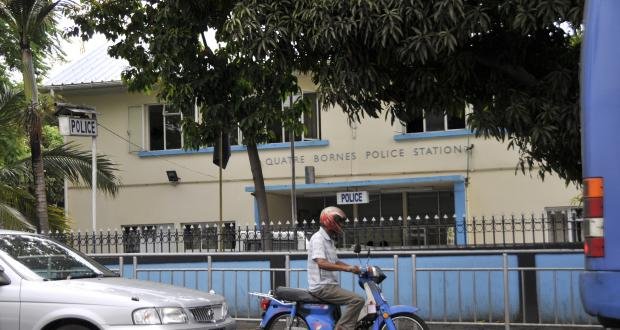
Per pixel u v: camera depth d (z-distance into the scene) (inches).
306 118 762.2
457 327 377.1
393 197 764.0
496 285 376.2
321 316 297.3
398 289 376.8
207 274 414.3
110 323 255.4
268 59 393.1
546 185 683.4
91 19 486.9
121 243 469.1
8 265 277.0
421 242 462.6
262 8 331.0
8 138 623.8
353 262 396.2
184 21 443.8
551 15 271.6
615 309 193.9
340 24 301.4
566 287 367.2
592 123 201.0
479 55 322.0
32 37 501.0
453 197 741.3
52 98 525.0
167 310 263.3
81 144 774.5
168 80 452.8
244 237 451.8
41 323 259.6
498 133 316.8
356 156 743.1
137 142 815.1
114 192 628.4
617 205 196.4
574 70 306.2
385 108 433.4
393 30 289.4
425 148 723.4
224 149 535.5
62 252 310.5
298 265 406.6
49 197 919.0
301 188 734.5
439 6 283.6
